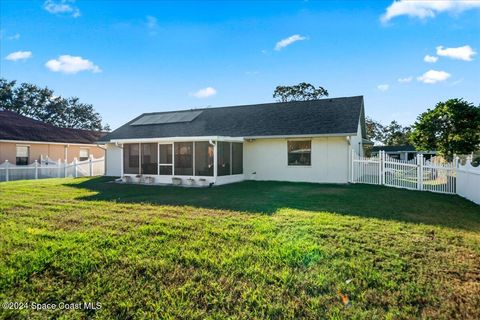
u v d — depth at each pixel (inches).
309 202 346.3
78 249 188.4
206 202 349.4
